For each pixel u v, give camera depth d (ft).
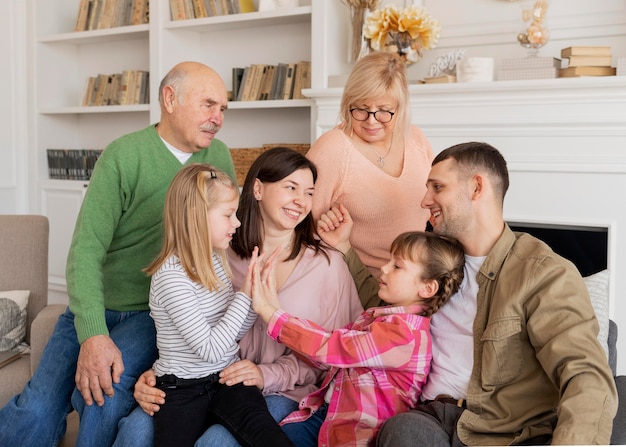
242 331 7.27
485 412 6.07
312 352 6.61
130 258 8.19
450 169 6.48
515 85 10.47
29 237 10.41
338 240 7.97
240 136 15.37
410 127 8.48
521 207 10.82
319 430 6.84
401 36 11.61
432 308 6.63
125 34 15.97
